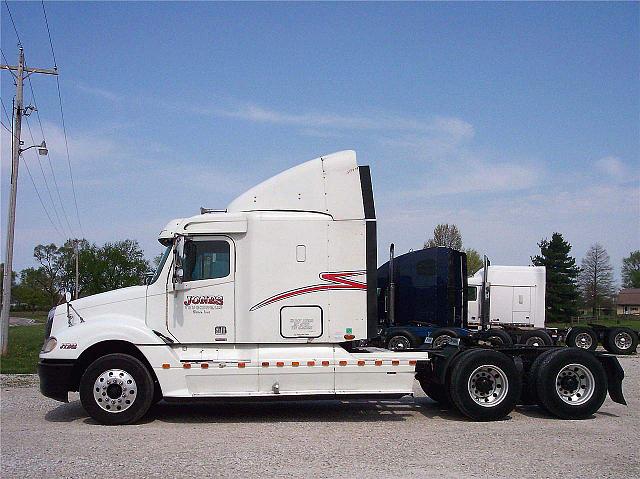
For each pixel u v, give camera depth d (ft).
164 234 32.91
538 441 28.04
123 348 32.73
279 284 32.65
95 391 31.27
